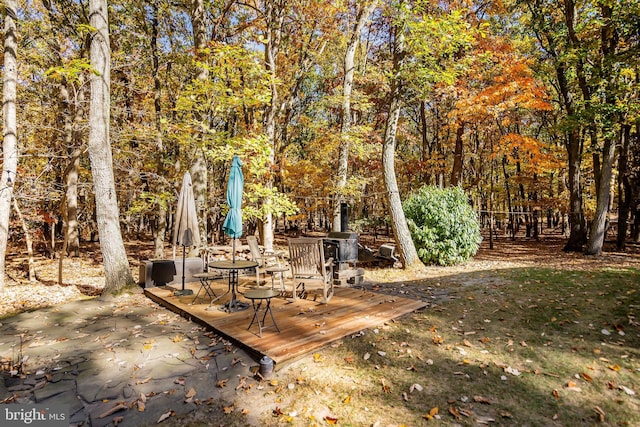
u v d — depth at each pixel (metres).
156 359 3.73
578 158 12.58
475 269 8.95
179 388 3.15
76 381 3.29
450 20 7.78
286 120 14.43
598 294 5.81
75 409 2.84
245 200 10.41
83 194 15.53
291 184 16.03
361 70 15.16
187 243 6.32
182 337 4.35
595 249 11.05
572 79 12.79
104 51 6.61
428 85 8.93
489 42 11.60
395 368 3.49
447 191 10.36
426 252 9.62
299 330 4.30
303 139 18.16
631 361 3.56
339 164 12.26
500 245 15.09
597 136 12.33
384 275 8.47
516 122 14.38
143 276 6.96
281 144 14.38
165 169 12.84
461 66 8.78
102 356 3.83
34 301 6.63
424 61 8.70
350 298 5.88
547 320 4.77
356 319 4.75
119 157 10.85
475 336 4.29
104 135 6.65
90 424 2.64
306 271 5.63
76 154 9.25
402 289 6.85
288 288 6.64
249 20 12.81
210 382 3.24
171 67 13.22
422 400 2.95
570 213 13.08
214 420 2.71
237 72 8.38
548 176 18.23
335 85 15.14
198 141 8.30
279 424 2.65
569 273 7.77
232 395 3.03
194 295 6.13
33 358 3.80
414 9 8.05
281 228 28.59
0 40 9.57
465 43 8.29
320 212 24.67
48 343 4.25
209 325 4.54
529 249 13.52
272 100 10.87
